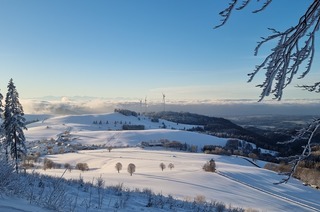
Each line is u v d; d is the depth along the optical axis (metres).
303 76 3.40
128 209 12.30
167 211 14.41
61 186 10.95
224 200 41.03
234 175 69.69
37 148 145.00
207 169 76.19
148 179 56.44
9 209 6.03
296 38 3.33
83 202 11.04
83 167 85.62
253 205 41.34
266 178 68.12
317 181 58.81
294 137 3.42
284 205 45.72
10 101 36.72
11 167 8.20
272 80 3.42
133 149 144.75
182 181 58.59
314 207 47.03
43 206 7.43
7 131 36.09
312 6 3.21
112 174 65.44
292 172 3.46
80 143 170.62
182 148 149.75
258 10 3.23
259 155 117.88
